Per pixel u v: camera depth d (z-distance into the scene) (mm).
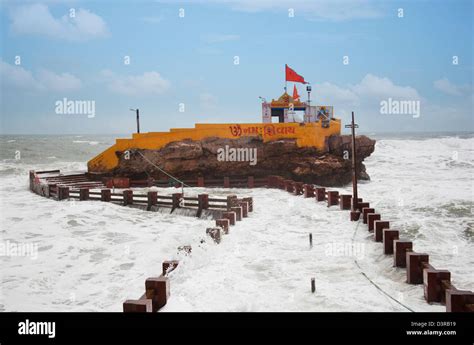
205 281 12195
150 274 14117
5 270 14578
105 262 15445
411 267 11531
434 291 10359
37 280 13594
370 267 13570
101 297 12172
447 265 13961
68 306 11453
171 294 11109
